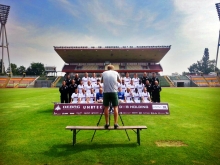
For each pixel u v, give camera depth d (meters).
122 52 58.97
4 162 4.41
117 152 4.98
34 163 4.36
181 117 9.79
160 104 10.82
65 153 4.93
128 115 10.51
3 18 60.41
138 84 13.63
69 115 10.59
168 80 65.06
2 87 59.09
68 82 13.31
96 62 71.62
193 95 24.02
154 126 7.87
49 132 7.00
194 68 98.12
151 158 4.61
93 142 5.80
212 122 8.56
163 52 59.00
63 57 64.81
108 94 5.42
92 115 10.60
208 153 4.90
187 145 5.50
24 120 9.23
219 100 18.02
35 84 64.62
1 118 9.71
